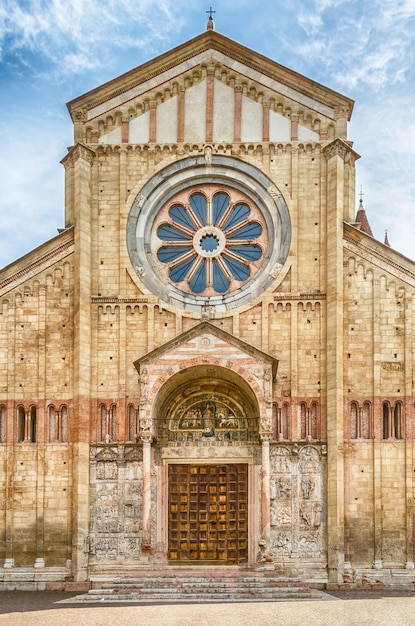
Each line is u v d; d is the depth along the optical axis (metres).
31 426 43.12
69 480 42.38
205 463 42.94
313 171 45.78
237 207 46.59
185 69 47.09
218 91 46.97
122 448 42.62
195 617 30.19
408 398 42.47
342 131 45.88
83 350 43.09
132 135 46.62
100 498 42.28
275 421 42.97
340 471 41.38
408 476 41.66
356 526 41.47
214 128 46.56
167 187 46.25
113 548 41.72
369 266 44.06
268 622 29.02
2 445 42.72
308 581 40.44
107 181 46.12
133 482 42.44
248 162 46.00
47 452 42.69
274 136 46.25
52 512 42.06
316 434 42.78
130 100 46.91
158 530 41.91
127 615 30.89
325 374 43.12
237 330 44.12
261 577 38.28
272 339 43.91
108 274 44.97
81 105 46.78
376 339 43.22
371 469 42.03
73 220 45.69
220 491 42.81
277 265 44.62
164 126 46.69
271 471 42.25
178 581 38.00
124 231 45.41
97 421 43.25
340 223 44.16
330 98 46.16
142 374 41.34
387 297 43.72
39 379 43.31
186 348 41.41
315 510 41.72
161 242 45.91
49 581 40.84
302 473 42.12
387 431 42.56
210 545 42.16
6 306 44.25
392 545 41.19
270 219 45.59
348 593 38.31
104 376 43.75
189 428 43.72
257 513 42.00
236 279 45.53
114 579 39.59
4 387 43.41
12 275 44.47
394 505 41.59
